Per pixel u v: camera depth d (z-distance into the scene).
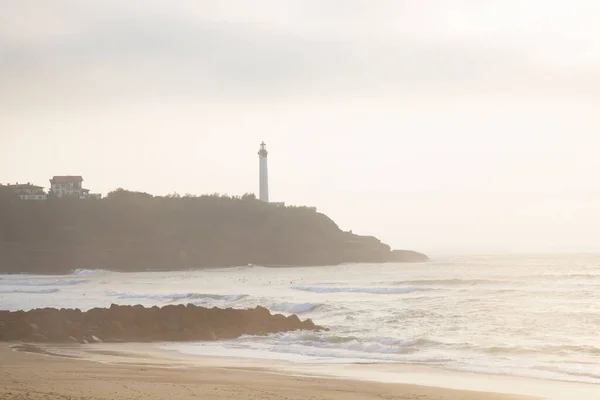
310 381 25.67
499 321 47.31
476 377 27.84
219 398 21.00
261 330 45.62
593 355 33.38
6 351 37.25
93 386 22.55
